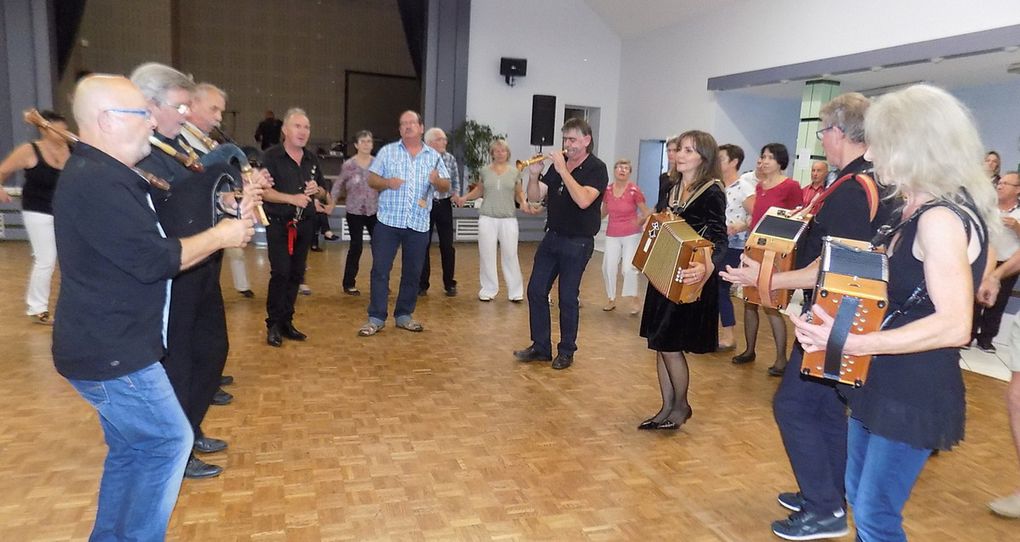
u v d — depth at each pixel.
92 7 11.43
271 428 3.04
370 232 5.94
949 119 1.46
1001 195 4.54
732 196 4.73
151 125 1.69
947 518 2.49
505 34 10.88
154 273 1.62
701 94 9.49
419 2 10.79
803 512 2.26
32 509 2.28
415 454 2.84
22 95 8.75
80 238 1.59
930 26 6.23
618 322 5.37
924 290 1.50
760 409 3.53
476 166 10.45
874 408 1.58
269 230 4.17
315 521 2.28
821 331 1.50
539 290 4.14
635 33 11.03
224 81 12.98
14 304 5.11
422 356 4.24
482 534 2.25
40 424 2.97
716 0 8.99
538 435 3.09
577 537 2.26
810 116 7.82
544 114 10.17
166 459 1.78
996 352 4.97
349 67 13.85
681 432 3.19
